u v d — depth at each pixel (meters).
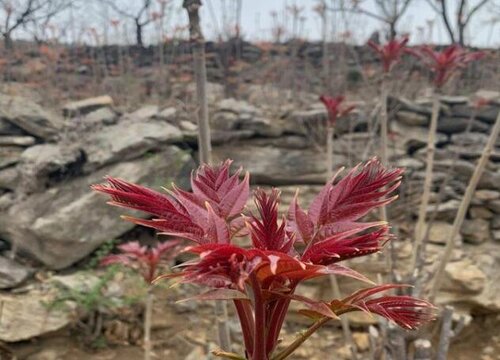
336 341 3.42
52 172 3.93
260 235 0.63
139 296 3.53
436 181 4.02
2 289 3.54
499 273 3.66
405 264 3.28
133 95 5.55
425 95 5.03
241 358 0.66
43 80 5.54
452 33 6.62
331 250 0.62
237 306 0.68
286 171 4.22
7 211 3.87
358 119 4.36
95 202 3.82
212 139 4.36
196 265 0.54
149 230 4.00
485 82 5.79
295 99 5.14
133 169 4.00
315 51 6.33
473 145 4.25
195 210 0.68
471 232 3.91
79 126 4.30
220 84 5.99
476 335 3.54
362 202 0.70
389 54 2.11
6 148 4.21
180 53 6.38
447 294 3.49
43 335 3.33
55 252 3.72
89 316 3.46
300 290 3.50
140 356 3.36
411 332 1.65
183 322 3.56
